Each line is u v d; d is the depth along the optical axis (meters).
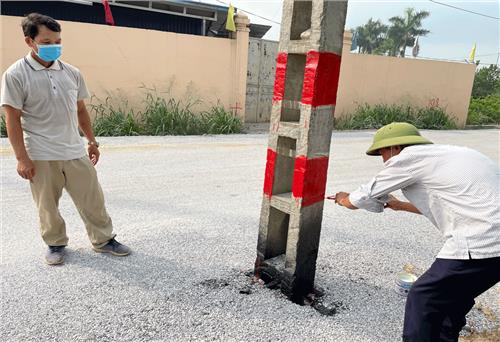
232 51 11.20
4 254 3.36
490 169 2.08
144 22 12.73
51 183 3.08
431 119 14.43
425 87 14.96
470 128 15.95
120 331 2.46
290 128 2.68
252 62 12.44
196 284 3.02
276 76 2.74
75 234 3.79
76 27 9.21
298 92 2.82
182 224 4.16
